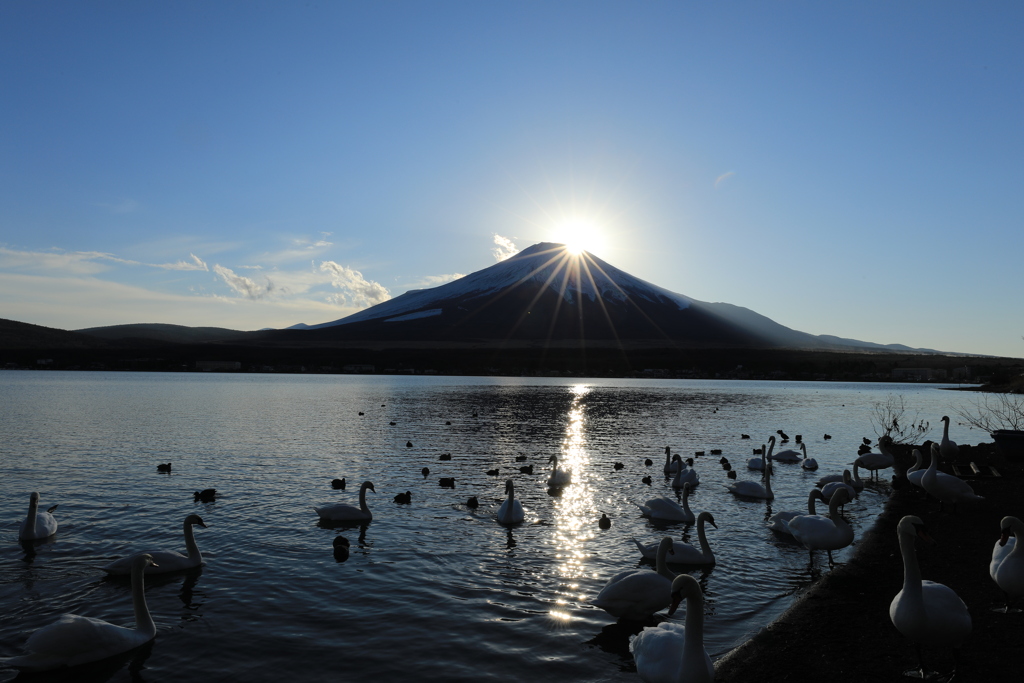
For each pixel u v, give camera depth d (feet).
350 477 90.22
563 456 113.80
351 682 33.32
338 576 48.91
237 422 161.17
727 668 32.99
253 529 62.08
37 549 55.26
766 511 71.67
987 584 43.37
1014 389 310.86
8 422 153.69
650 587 39.27
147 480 85.76
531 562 52.37
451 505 73.31
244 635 38.78
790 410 226.99
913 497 74.28
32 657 34.40
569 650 36.83
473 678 33.68
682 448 126.21
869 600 42.09
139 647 37.22
